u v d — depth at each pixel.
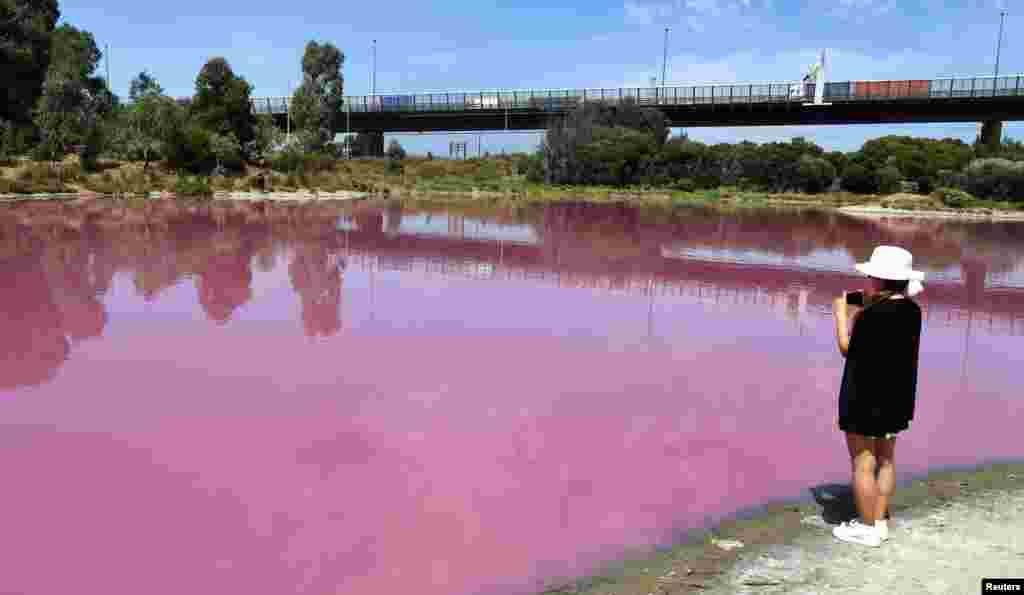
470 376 5.90
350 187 41.34
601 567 3.18
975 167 39.75
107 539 3.29
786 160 46.19
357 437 4.55
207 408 4.98
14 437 4.41
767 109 56.84
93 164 34.97
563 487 3.96
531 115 61.41
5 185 28.05
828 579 3.07
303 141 51.28
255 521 3.49
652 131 51.75
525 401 5.33
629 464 4.29
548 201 37.62
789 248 16.69
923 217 32.44
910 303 3.31
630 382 5.88
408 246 14.91
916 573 3.12
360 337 7.09
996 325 8.64
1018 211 36.06
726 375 6.18
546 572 3.13
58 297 8.58
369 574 3.08
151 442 4.39
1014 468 4.35
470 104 61.91
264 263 11.70
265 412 4.94
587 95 59.66
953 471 4.29
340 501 3.71
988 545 3.37
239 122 41.69
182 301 8.53
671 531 3.51
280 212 23.98
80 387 5.36
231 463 4.12
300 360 6.21
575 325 7.90
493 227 20.45
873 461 3.40
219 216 21.31
